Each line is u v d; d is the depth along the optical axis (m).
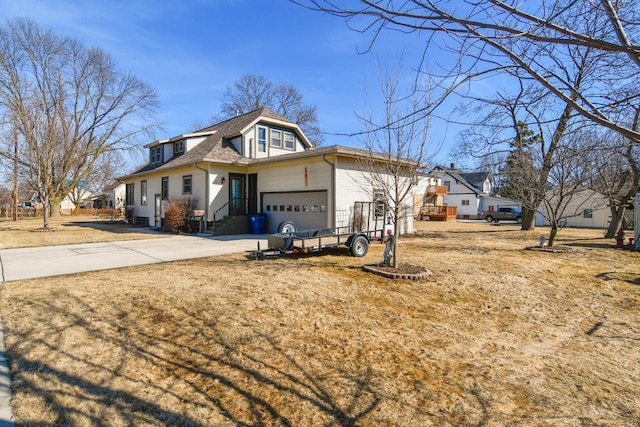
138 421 2.54
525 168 10.30
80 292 5.34
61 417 2.55
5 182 27.02
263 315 4.56
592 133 8.65
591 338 4.34
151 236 14.17
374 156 8.49
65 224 21.91
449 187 38.47
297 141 19.28
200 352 3.62
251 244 11.59
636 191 10.81
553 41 1.78
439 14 1.89
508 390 3.04
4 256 9.10
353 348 3.77
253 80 36.53
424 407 2.76
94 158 28.30
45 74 19.09
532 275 7.23
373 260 8.31
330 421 2.58
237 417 2.62
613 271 7.75
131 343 3.77
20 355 3.45
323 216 13.02
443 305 5.33
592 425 2.58
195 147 18.78
